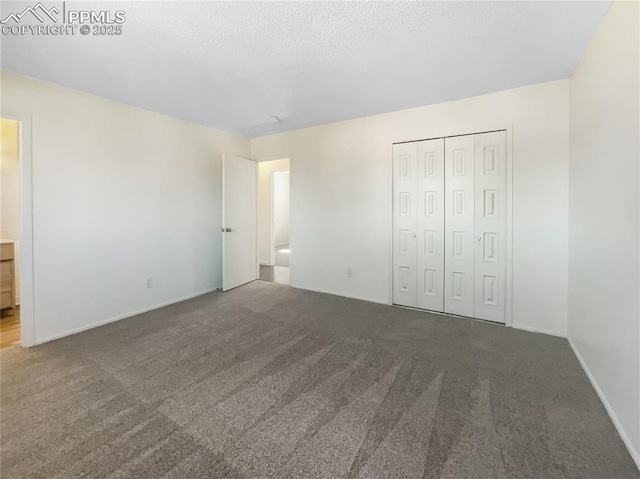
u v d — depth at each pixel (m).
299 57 2.19
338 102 3.14
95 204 2.94
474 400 1.78
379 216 3.65
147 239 3.42
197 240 4.02
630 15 1.47
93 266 2.94
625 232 1.52
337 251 4.02
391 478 1.26
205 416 1.65
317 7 1.64
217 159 4.25
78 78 2.52
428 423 1.59
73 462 1.34
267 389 1.90
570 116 2.54
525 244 2.83
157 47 2.03
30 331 2.53
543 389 1.89
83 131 2.82
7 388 1.91
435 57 2.21
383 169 3.58
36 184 2.54
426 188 3.34
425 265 3.40
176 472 1.29
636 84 1.42
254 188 4.78
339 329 2.88
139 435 1.50
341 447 1.43
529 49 2.11
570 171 2.56
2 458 1.36
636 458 1.33
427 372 2.10
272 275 5.34
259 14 1.69
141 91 2.81
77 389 1.90
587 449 1.41
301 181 4.28
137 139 3.28
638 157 1.40
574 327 2.44
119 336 2.72
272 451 1.41
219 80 2.57
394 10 1.67
